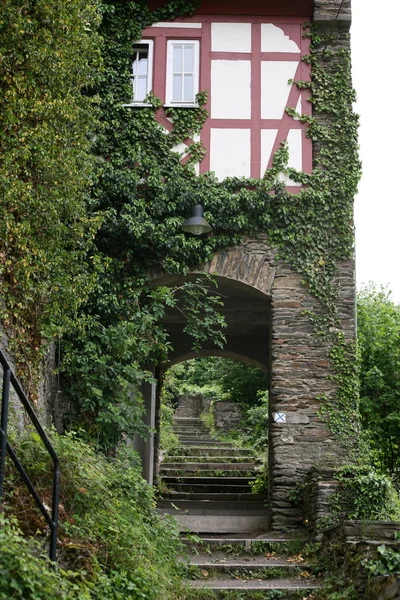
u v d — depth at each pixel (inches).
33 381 340.2
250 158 462.9
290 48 478.9
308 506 401.1
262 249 453.7
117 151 455.2
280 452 430.3
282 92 472.4
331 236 454.6
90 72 386.6
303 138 466.3
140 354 414.9
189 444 765.9
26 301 327.6
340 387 438.3
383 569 270.8
